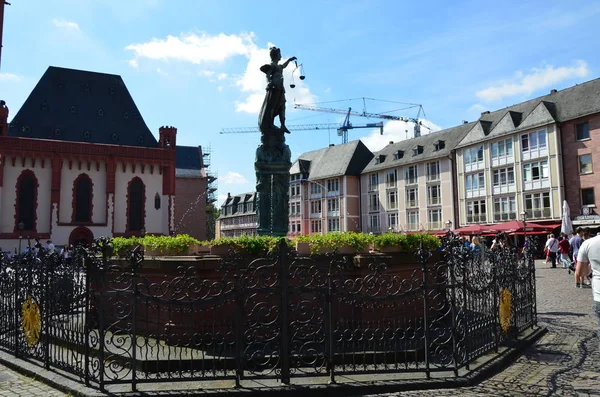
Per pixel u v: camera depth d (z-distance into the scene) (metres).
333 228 72.62
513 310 9.77
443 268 8.94
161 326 8.84
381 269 8.41
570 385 6.80
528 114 46.78
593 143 41.00
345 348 7.96
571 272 22.81
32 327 8.32
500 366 7.81
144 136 59.47
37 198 50.53
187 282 8.28
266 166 13.34
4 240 48.59
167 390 6.43
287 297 6.94
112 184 53.53
